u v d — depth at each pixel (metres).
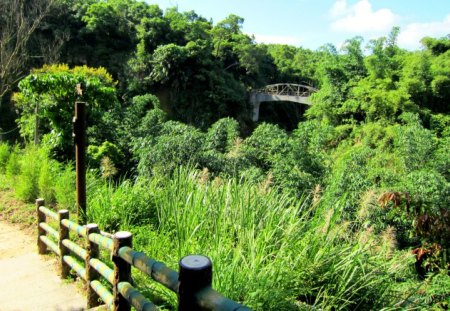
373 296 2.93
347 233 3.57
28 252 4.15
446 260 3.84
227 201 3.75
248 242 3.12
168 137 7.87
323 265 2.91
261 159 8.27
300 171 7.23
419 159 9.72
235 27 42.03
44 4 19.53
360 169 7.63
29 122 9.51
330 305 2.66
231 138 9.06
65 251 3.49
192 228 3.52
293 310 2.57
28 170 6.00
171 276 1.61
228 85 31.09
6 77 15.99
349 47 19.55
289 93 34.12
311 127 12.52
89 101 7.91
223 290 2.48
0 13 16.83
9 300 3.07
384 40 20.19
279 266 2.72
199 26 35.06
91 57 27.19
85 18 27.16
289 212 3.66
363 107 17.12
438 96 17.69
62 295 3.16
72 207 5.16
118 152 8.46
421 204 3.94
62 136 7.57
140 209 4.61
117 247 2.21
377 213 4.66
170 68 27.47
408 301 3.05
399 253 3.78
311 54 48.25
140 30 29.88
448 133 15.98
